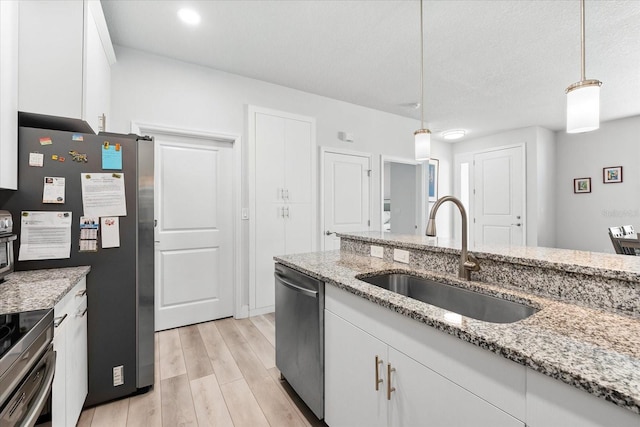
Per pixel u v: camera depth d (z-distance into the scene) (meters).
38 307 1.08
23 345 0.86
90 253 1.68
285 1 2.06
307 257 2.04
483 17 2.21
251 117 3.17
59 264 1.61
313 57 2.81
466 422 0.84
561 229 5.19
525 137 5.00
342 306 1.39
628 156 4.51
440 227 5.75
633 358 0.67
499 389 0.77
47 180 1.59
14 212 1.53
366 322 1.24
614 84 3.31
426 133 1.98
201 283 3.00
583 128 1.20
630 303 0.96
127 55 2.62
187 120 2.87
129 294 1.77
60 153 1.62
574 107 1.22
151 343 1.85
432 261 1.64
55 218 1.61
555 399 0.66
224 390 1.89
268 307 3.29
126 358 1.78
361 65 2.96
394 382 1.10
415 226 5.38
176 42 2.55
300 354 1.69
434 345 0.94
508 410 0.75
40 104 1.65
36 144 1.57
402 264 1.79
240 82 3.16
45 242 1.58
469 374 0.84
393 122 4.46
